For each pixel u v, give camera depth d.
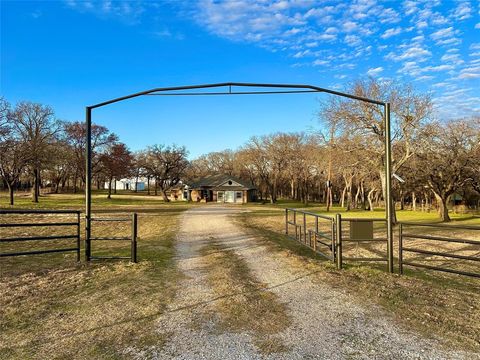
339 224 8.58
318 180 64.06
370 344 4.36
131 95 8.99
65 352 4.19
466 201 42.88
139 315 5.41
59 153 40.78
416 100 21.88
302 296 6.34
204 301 6.07
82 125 54.91
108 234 16.52
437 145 26.75
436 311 5.50
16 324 5.07
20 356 4.10
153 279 7.57
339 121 23.48
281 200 79.00
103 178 79.88
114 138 56.75
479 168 27.06
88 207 9.31
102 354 4.14
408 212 44.06
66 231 17.42
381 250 13.07
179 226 19.03
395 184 34.75
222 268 8.59
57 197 56.09
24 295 6.39
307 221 24.81
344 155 25.28
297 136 61.00
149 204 46.06
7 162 34.12
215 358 4.01
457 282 8.09
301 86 8.68
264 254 10.52
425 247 14.30
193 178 80.31
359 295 6.35
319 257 10.54
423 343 4.38
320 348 4.26
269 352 4.16
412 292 6.55
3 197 52.12
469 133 27.00
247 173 75.69
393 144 22.77
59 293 6.53
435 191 30.23
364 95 22.25
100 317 5.33
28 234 16.05
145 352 4.18
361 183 50.41
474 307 5.77
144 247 11.92
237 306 5.78
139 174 70.44
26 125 37.16
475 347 4.26
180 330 4.82
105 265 8.82
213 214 29.00
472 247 14.42
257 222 23.30
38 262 9.30
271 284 7.18
